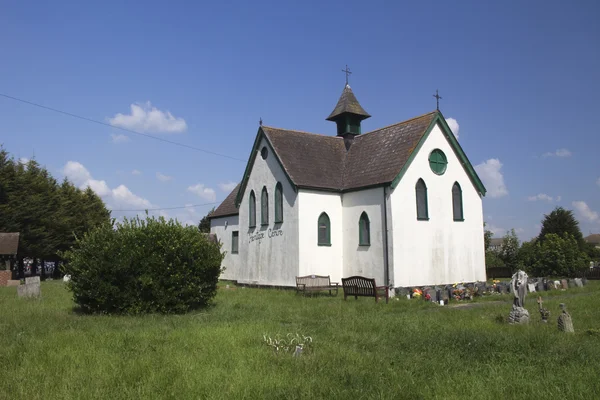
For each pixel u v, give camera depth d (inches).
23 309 666.2
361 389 275.4
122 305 623.2
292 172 1113.4
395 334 457.4
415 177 1063.0
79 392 273.0
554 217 2388.0
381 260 1031.6
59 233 2076.8
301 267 1067.9
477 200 1178.6
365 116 1317.7
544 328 480.4
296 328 493.4
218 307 694.5
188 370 313.7
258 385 284.2
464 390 275.6
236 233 1476.4
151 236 649.0
